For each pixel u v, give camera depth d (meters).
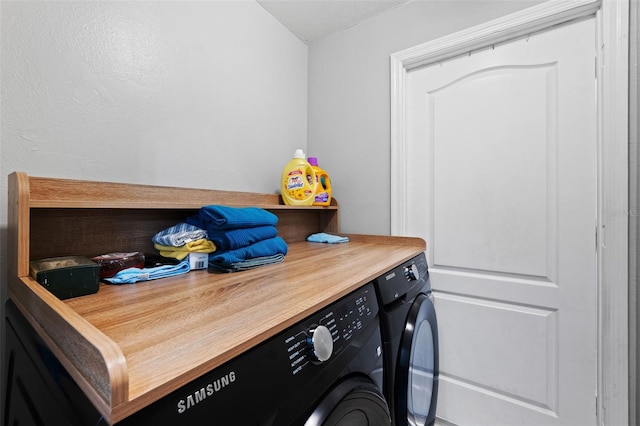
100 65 0.96
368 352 0.75
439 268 1.58
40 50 0.83
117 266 0.80
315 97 1.96
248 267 0.95
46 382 0.42
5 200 0.77
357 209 1.80
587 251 1.21
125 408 0.30
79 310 0.57
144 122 1.08
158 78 1.12
